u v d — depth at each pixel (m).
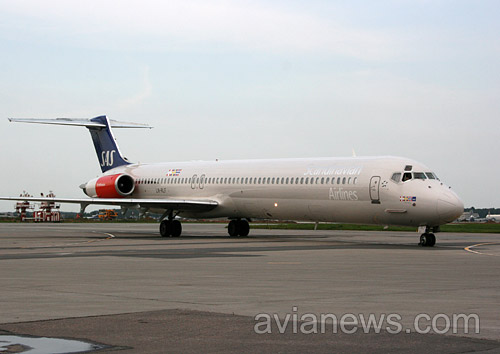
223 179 42.19
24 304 12.02
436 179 33.03
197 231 56.94
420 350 8.39
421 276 17.14
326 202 36.03
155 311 11.21
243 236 44.59
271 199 39.00
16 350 8.35
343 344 8.73
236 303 12.15
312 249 29.06
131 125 51.72
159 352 8.27
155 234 48.12
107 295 13.23
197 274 17.45
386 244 34.03
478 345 8.69
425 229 32.78
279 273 17.81
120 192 47.75
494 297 13.05
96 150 52.78
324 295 13.27
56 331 9.52
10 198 41.12
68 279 16.17
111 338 9.06
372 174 33.91
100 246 31.25
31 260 22.19
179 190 45.25
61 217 111.81
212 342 8.83
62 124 49.31
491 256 24.83
